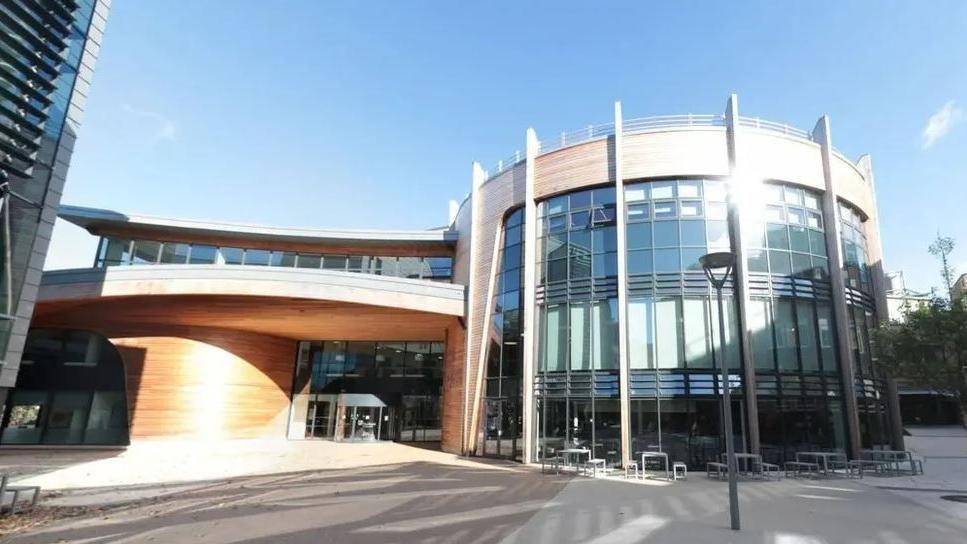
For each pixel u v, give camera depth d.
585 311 20.09
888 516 10.24
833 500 12.08
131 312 25.22
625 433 18.16
